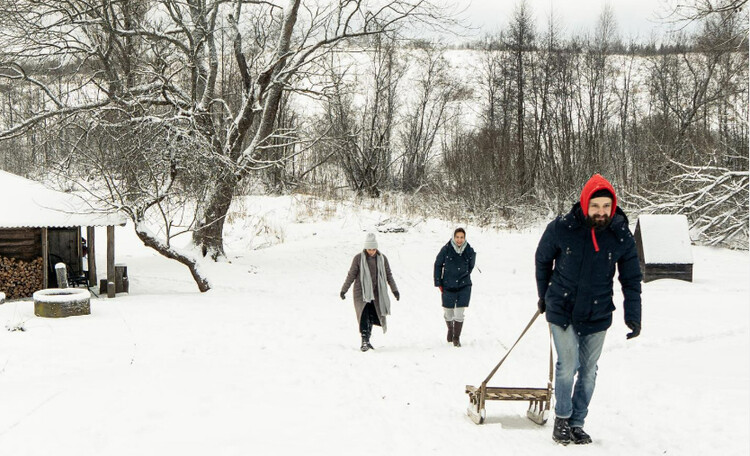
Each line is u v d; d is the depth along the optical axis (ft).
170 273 60.70
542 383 25.00
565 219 16.92
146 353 29.09
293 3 65.77
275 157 106.11
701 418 19.48
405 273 62.75
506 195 107.55
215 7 61.93
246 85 66.80
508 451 16.65
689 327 36.17
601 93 153.99
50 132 56.39
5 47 55.42
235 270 62.90
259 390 22.90
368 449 16.80
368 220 96.48
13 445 16.44
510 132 139.44
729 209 82.28
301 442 17.30
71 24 55.16
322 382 24.59
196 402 20.89
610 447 17.08
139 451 16.26
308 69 66.23
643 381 24.13
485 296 48.83
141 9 61.21
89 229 54.08
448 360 29.48
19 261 49.67
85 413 19.22
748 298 46.39
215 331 35.09
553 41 150.51
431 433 18.29
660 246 56.03
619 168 123.44
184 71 75.31
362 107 144.56
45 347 29.25
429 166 154.30
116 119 54.49
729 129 104.99
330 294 52.39
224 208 66.64
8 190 49.03
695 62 118.93
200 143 52.16
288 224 93.35
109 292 48.24
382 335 36.29
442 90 158.30
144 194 49.32
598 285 16.88
